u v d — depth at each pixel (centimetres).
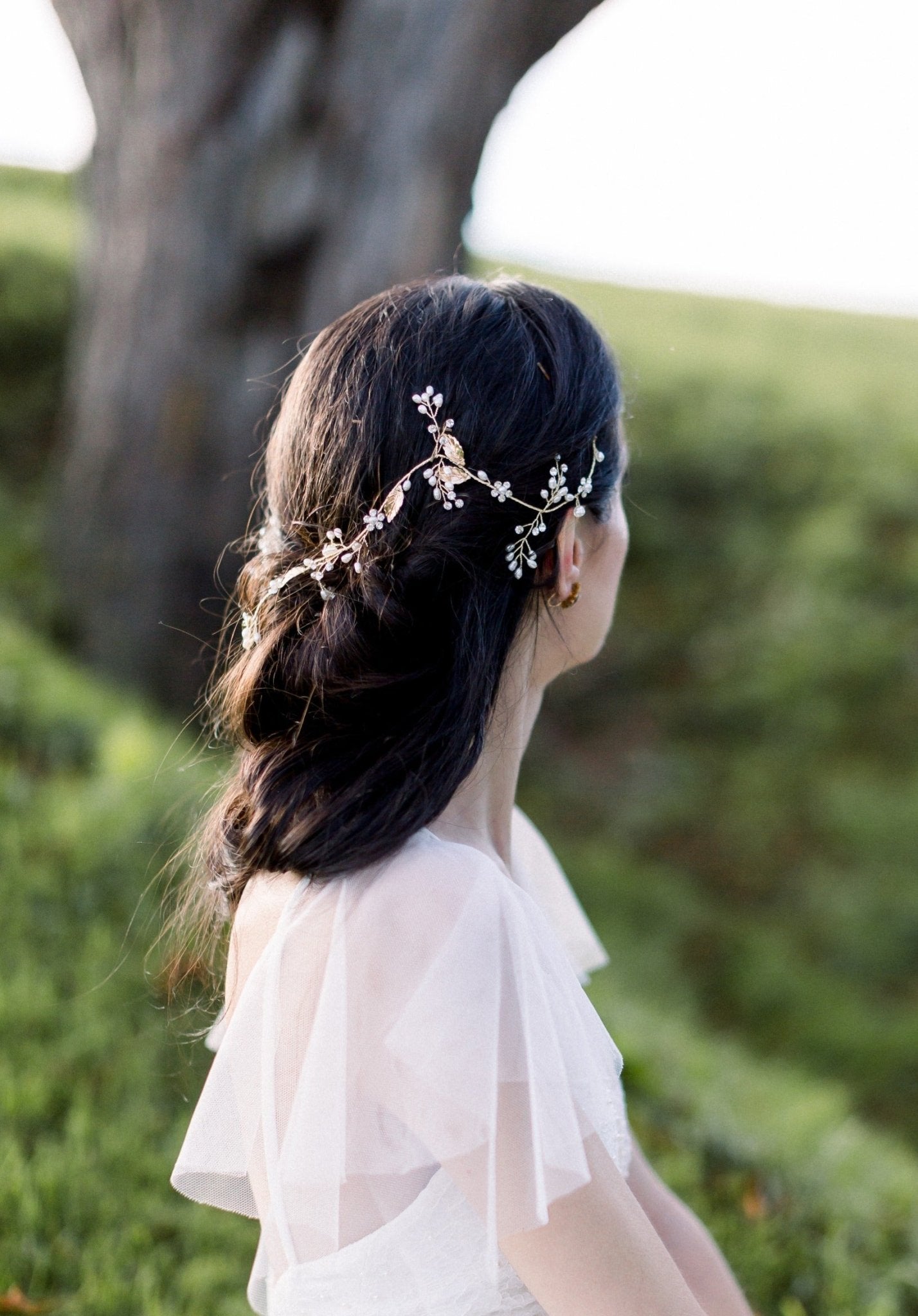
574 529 115
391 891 99
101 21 545
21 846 338
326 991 98
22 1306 203
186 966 280
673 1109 308
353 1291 101
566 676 842
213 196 538
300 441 116
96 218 595
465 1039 92
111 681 596
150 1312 205
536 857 159
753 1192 277
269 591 117
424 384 109
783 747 799
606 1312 91
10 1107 249
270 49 509
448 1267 101
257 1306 137
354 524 111
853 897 700
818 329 1358
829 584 887
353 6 498
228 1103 115
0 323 898
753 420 1022
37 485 783
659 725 823
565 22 487
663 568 922
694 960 641
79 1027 279
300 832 102
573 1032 101
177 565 593
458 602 107
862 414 1051
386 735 106
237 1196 124
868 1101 560
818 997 621
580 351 115
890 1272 264
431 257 527
